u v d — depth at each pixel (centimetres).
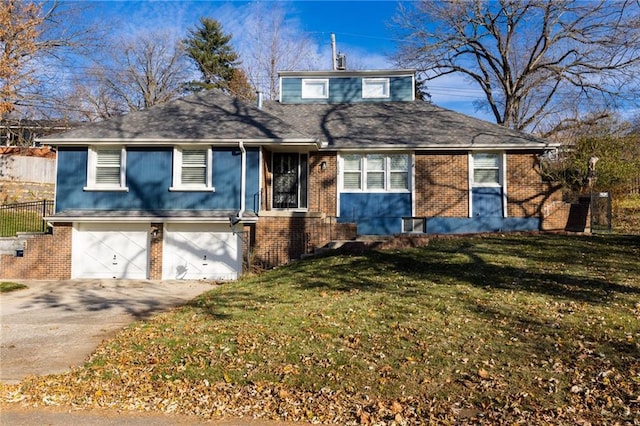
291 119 2041
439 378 607
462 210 1820
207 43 4919
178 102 1936
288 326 826
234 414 540
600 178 2209
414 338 736
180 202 1670
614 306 836
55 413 548
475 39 3048
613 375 584
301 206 1870
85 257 1648
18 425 516
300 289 1116
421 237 1548
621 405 521
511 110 3069
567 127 2925
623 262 1166
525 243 1455
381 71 2214
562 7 2627
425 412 532
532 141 1795
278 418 528
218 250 1642
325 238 1602
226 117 1822
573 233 1659
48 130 3647
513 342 700
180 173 1691
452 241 1543
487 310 851
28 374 683
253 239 1616
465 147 1791
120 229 1656
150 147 1677
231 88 4134
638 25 2073
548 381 583
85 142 1634
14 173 2623
